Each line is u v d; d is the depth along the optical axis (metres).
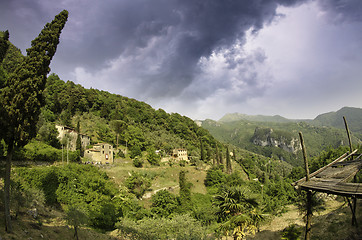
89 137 75.25
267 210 37.78
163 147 99.94
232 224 17.59
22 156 40.06
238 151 194.25
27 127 17.97
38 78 18.73
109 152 70.00
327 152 60.28
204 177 74.81
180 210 43.69
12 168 34.44
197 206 47.44
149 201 50.91
